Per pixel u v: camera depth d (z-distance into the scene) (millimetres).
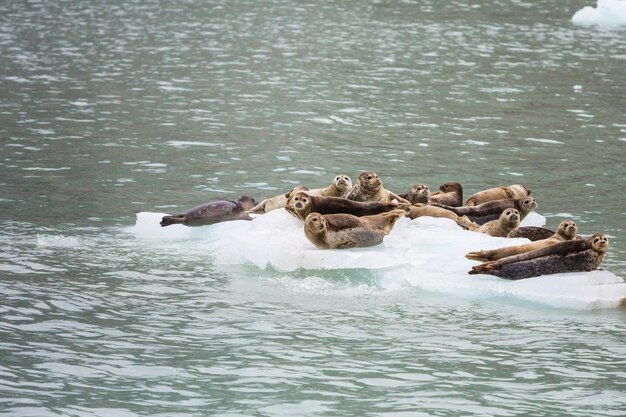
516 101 107750
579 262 49344
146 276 50938
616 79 122000
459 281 49531
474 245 53344
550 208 65938
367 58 133250
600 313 47188
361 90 112000
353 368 39969
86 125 91375
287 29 158000
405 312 46719
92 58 129875
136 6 182125
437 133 91500
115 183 71250
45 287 48656
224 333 43438
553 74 124438
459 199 62531
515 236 54906
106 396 36906
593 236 49312
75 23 161000
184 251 55406
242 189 70562
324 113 99375
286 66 126500
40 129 88875
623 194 70250
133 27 157875
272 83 115250
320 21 166875
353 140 87875
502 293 48875
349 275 51406
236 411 35875
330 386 38219
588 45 148000
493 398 37469
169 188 70312
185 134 88750
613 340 43656
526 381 39094
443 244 54094
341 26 161625
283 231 55031
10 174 72688
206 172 75375
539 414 36188
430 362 40750
